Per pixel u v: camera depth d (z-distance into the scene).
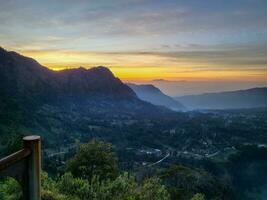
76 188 14.80
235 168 137.00
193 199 25.34
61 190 14.59
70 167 28.03
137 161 135.75
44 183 14.06
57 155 111.19
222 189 75.00
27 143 3.84
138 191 16.02
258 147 168.88
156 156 150.38
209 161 139.62
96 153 27.98
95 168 27.53
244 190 111.62
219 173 125.94
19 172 3.78
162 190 16.72
